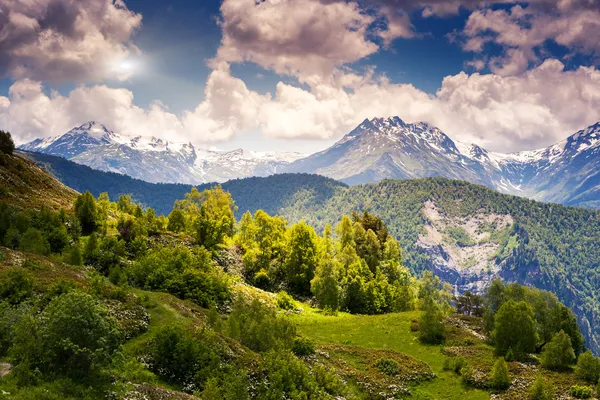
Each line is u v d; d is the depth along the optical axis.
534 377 55.19
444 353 62.97
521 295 74.69
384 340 67.50
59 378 27.28
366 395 47.16
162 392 31.19
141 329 41.50
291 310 80.31
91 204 85.50
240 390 34.69
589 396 50.62
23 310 33.72
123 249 71.38
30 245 57.50
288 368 40.38
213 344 40.72
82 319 28.92
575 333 70.06
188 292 60.38
